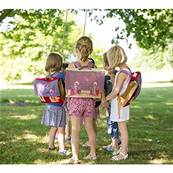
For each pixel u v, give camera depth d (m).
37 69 18.42
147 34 10.60
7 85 25.53
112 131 5.24
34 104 13.82
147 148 5.59
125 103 4.71
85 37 4.88
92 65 4.94
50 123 5.16
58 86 5.07
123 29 10.42
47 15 10.85
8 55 18.31
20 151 5.35
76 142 4.64
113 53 4.75
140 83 4.83
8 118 9.44
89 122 4.74
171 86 24.84
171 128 7.84
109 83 5.21
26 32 15.96
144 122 8.82
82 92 4.64
